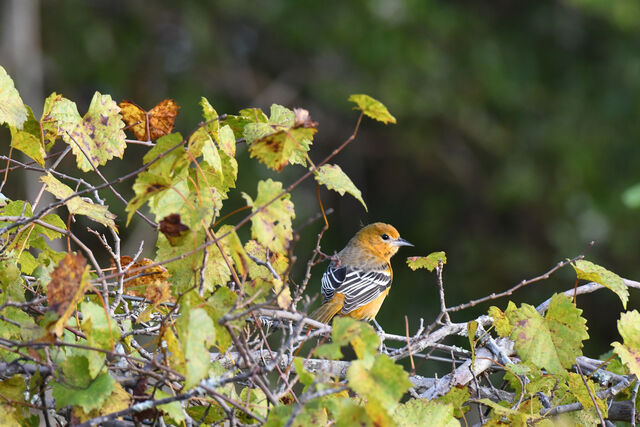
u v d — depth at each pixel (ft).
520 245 71.77
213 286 16.30
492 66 73.61
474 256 72.08
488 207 74.02
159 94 72.54
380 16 73.97
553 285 70.18
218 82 75.51
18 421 14.73
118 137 18.84
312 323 19.26
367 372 13.26
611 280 17.48
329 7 75.31
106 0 72.95
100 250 53.21
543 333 17.02
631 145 70.69
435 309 69.05
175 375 14.94
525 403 17.75
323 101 76.28
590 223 69.05
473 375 17.99
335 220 75.20
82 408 14.12
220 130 17.11
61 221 18.56
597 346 67.92
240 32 78.38
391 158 77.92
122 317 16.96
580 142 71.20
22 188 54.75
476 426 17.83
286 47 77.92
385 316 68.33
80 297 14.06
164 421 16.47
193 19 74.02
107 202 56.70
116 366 14.78
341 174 16.14
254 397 16.14
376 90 72.69
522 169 71.05
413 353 19.16
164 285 15.71
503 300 70.54
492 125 73.36
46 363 14.30
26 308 15.99
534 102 73.87
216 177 17.74
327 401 13.84
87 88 70.54
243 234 64.03
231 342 15.48
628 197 41.57
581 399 17.44
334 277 31.73
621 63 72.59
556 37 75.51
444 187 76.43
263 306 14.20
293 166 72.95
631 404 19.88
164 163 15.42
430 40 74.59
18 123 17.20
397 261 72.13
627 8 69.82
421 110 72.08
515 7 76.69
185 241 16.22
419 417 15.23
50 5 70.13
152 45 73.46
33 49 67.15
